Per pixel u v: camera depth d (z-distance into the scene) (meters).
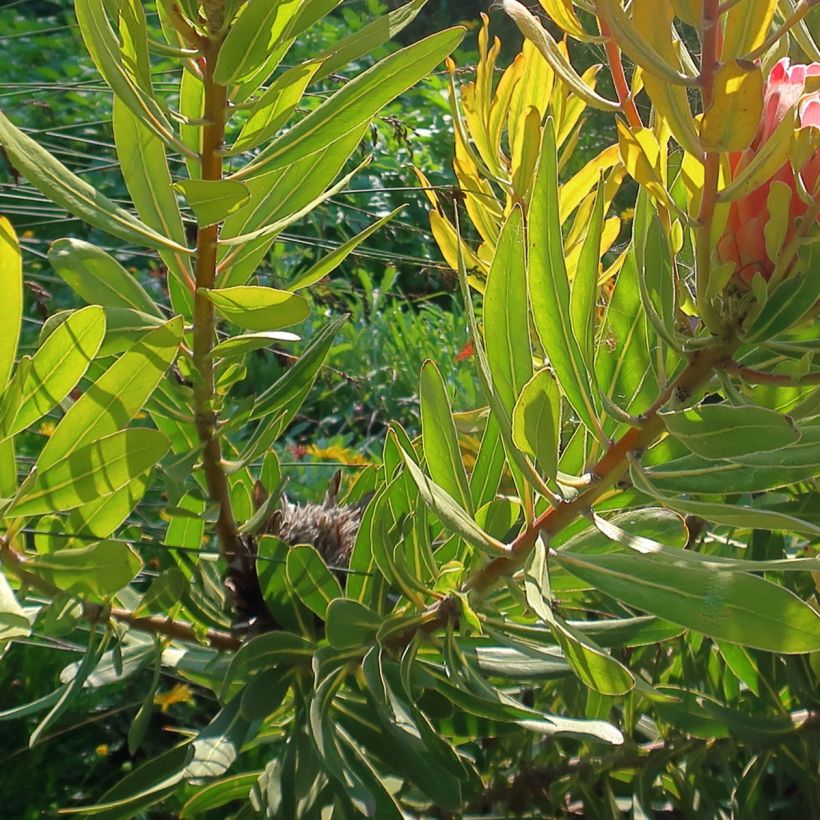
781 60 0.46
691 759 0.69
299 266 1.70
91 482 0.49
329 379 1.50
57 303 1.53
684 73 0.47
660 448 0.54
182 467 0.57
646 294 0.46
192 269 0.59
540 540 0.49
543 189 0.47
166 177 0.58
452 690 0.53
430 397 0.54
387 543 0.55
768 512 0.42
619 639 0.57
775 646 0.41
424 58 0.50
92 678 0.61
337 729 0.57
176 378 0.60
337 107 0.50
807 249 0.42
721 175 0.43
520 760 0.73
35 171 0.47
